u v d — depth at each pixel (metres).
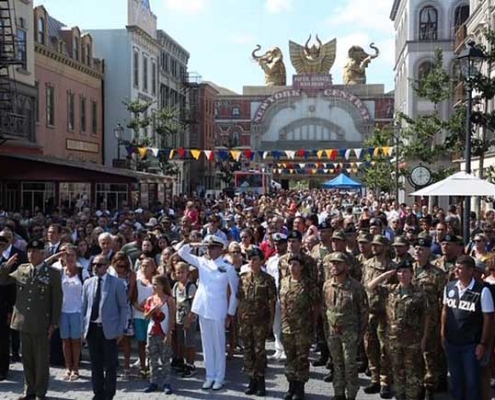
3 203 31.67
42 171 26.72
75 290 10.51
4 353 10.56
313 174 84.31
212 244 10.16
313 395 9.68
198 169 74.31
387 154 38.56
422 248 9.39
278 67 98.44
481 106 27.41
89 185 40.62
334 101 87.38
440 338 9.27
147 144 45.41
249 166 71.31
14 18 32.72
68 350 10.52
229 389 10.02
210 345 10.05
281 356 11.73
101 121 48.62
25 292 9.41
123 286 9.41
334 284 9.07
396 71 61.84
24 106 34.34
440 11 49.28
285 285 9.37
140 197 41.59
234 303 10.13
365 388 9.81
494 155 27.84
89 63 45.81
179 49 67.88
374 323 9.67
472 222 20.27
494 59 19.92
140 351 10.60
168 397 9.62
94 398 9.30
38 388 9.44
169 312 9.90
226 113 92.31
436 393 9.73
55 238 13.14
